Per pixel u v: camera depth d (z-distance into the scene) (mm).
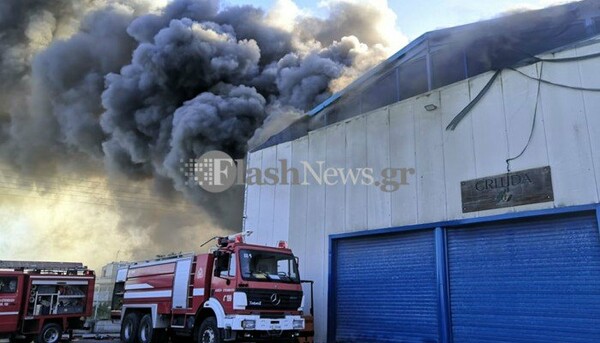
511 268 7648
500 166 8031
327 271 10578
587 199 6914
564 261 7070
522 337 7293
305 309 10758
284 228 11945
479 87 8648
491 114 8359
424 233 9031
